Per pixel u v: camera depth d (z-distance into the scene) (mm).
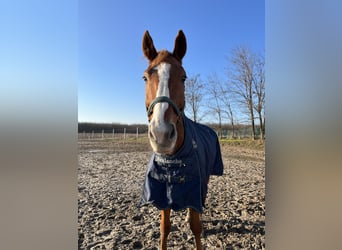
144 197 2096
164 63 1856
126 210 3562
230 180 5375
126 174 6172
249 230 2807
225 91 12406
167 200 2014
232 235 2711
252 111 11734
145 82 1980
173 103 1740
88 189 4707
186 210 3555
